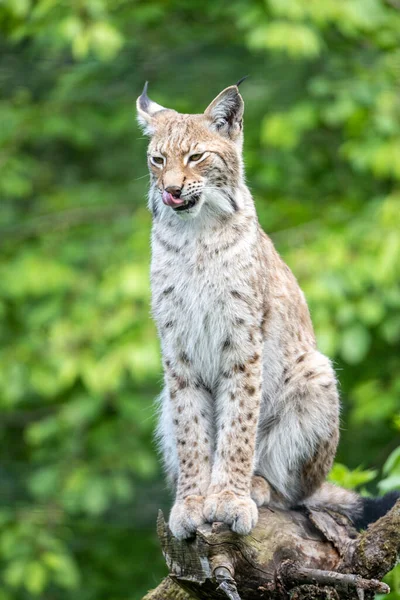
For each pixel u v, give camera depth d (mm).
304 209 13344
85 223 14039
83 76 13805
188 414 7273
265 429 7523
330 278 11797
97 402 12758
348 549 6012
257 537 6242
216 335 7250
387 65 13180
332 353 11625
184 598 6727
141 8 13609
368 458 14016
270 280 7461
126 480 12812
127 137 14945
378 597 6715
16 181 13867
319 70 13914
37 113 14125
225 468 6988
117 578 13852
